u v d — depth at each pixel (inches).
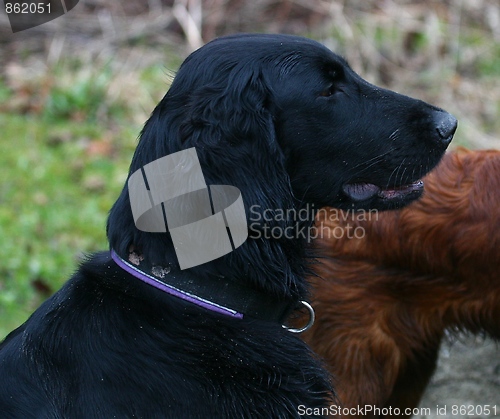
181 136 151.9
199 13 477.7
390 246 217.2
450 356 275.4
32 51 473.1
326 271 219.8
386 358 224.7
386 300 221.9
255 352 155.0
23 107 433.1
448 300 223.8
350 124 167.2
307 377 161.5
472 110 436.8
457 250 216.5
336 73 166.7
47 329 156.0
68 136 411.8
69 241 331.3
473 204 215.3
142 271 154.8
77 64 458.6
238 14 487.2
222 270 154.6
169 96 158.1
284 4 491.2
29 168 383.6
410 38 486.0
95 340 151.6
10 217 344.2
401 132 170.6
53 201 362.0
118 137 414.3
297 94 160.6
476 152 226.4
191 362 150.7
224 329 154.3
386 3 502.0
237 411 150.5
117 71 454.0
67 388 148.9
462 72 471.5
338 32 476.1
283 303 165.2
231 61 157.2
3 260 314.2
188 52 466.9
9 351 157.2
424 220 216.4
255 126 153.6
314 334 221.1
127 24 483.5
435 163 177.2
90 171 386.9
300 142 163.8
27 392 149.8
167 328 152.2
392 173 172.6
